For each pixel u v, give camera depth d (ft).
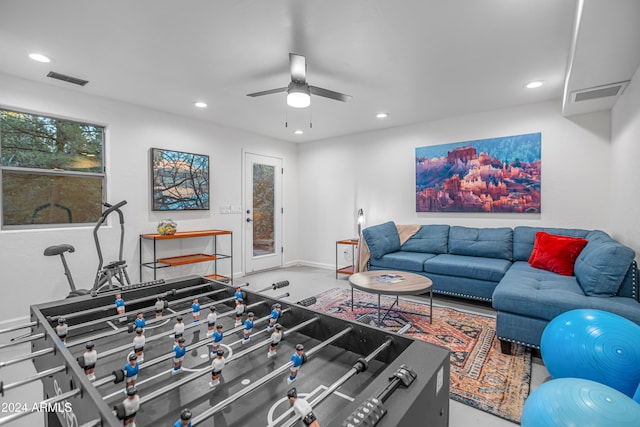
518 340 7.19
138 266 11.91
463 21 6.67
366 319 3.37
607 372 4.79
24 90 9.35
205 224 14.21
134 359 2.52
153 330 3.78
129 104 11.69
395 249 13.83
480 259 11.83
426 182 14.32
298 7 6.24
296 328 3.34
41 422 5.15
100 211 11.07
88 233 10.55
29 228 9.68
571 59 7.27
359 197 16.60
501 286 7.97
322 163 17.98
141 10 6.30
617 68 7.36
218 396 2.46
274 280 14.82
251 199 16.35
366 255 13.82
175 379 2.70
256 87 10.25
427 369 2.37
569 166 11.28
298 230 19.11
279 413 2.25
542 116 11.71
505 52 7.98
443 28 6.94
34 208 9.78
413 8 6.25
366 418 1.78
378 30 7.02
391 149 15.44
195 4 6.13
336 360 3.05
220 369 2.54
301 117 13.65
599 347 4.92
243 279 15.03
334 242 17.62
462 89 10.47
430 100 11.51
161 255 12.62
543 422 3.73
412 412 1.96
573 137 11.19
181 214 13.34
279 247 17.95
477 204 13.07
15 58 8.18
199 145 13.96
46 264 9.70
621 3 4.94
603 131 10.70
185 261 12.03
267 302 4.17
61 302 4.05
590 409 3.57
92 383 2.24
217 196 14.70
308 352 2.72
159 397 2.43
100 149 11.14
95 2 6.02
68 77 9.36
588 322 5.30
